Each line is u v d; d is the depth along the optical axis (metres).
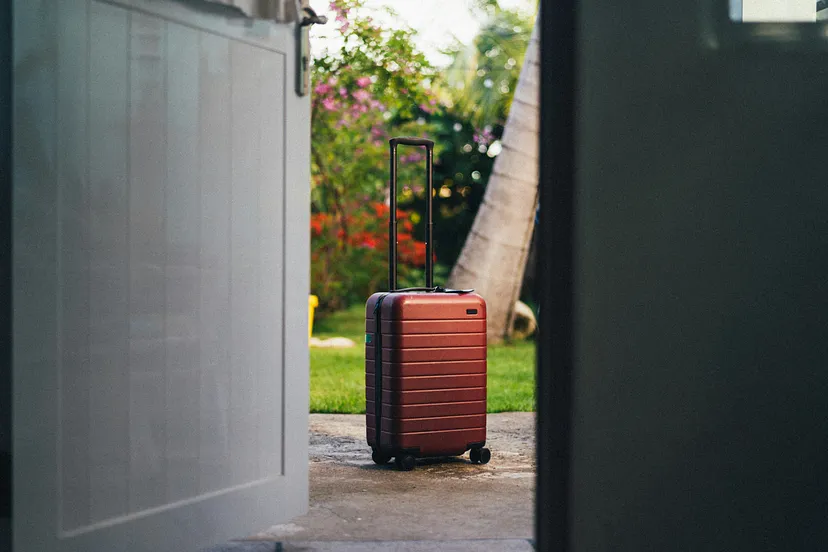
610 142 1.68
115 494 2.55
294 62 3.22
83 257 2.46
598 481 1.70
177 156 2.74
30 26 2.32
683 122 1.70
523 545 2.91
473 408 4.35
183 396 2.77
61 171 2.40
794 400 1.74
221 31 2.89
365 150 13.42
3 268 2.28
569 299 1.68
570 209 1.68
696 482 1.71
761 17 1.71
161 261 2.69
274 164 3.13
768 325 1.73
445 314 4.30
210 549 2.87
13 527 2.28
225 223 2.92
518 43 15.27
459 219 16.89
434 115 16.42
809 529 1.74
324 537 3.02
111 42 2.54
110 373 2.54
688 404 1.71
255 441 3.07
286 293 3.19
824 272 1.74
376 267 14.40
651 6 1.68
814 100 1.72
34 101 2.33
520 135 10.48
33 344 2.33
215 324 2.89
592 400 1.69
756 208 1.72
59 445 2.39
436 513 3.37
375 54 10.34
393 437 4.21
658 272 1.70
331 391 6.98
